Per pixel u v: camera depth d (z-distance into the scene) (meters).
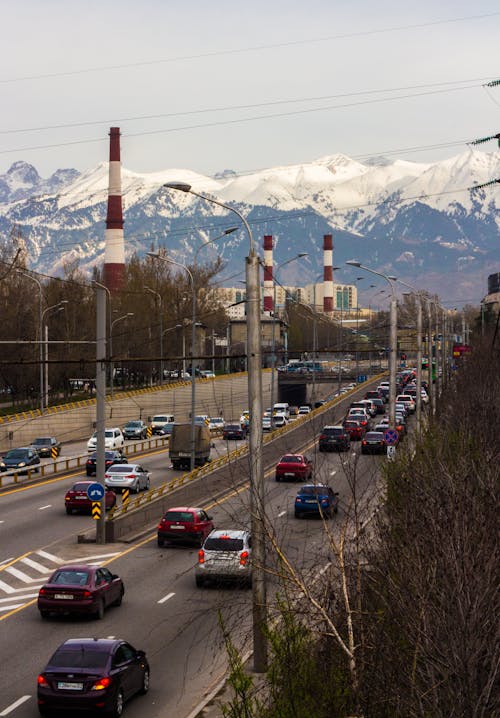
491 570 41.59
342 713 40.72
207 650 67.25
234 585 84.62
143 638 70.00
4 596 84.31
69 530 119.31
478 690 37.81
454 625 37.81
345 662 42.28
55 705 52.19
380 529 50.09
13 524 124.31
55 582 75.25
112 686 52.75
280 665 42.12
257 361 58.31
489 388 158.88
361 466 152.38
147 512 123.75
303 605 45.28
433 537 43.31
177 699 56.94
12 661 63.84
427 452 68.69
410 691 39.22
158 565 97.56
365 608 44.88
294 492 142.88
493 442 100.38
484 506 50.00
